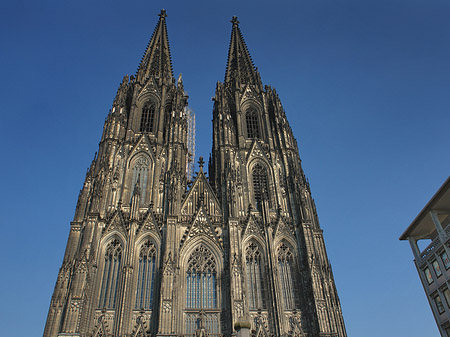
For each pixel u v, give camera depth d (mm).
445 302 70188
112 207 90562
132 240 84750
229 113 111688
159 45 134250
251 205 93875
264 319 79750
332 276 84188
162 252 84062
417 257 78500
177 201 90938
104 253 83438
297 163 103812
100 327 74500
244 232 89312
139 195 91562
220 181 98938
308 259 85000
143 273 82625
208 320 78375
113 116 105188
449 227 70562
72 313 72688
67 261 80625
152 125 109125
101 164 94438
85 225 84562
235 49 138500
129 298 78000
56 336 71375
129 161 98625
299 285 84375
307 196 97062
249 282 84125
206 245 87188
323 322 77188
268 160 103562
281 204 96062
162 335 72500
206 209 93438
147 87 115938
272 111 116938
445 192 71125
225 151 102125
